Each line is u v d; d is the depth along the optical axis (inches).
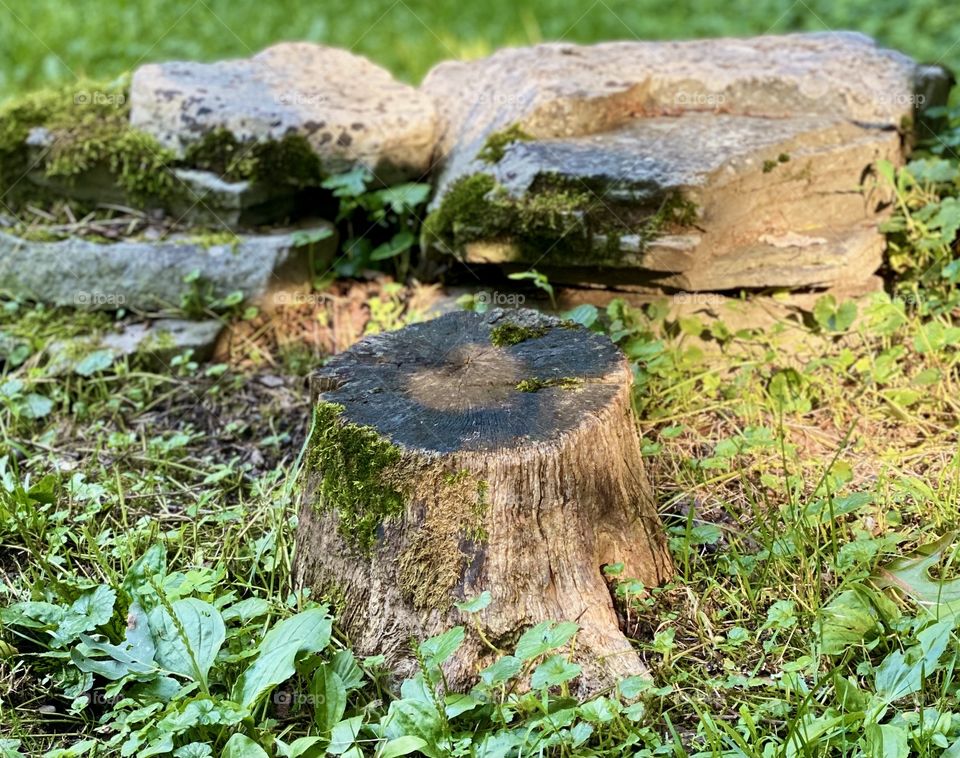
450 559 52.3
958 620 52.6
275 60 78.7
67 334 71.2
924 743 48.4
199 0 119.3
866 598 53.6
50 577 56.7
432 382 55.6
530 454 51.8
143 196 74.8
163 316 72.2
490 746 49.1
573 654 52.1
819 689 51.8
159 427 67.5
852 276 68.8
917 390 65.2
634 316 67.3
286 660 50.9
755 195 68.3
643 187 66.1
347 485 53.5
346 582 54.0
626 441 55.1
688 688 52.6
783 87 73.2
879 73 74.4
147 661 52.6
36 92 77.5
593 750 49.6
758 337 67.8
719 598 55.7
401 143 74.0
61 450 65.5
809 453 62.7
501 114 72.3
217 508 61.8
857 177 70.9
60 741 52.0
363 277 75.5
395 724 49.6
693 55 76.8
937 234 69.7
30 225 75.0
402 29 122.3
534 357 56.8
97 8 113.3
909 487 58.6
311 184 73.9
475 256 69.0
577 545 53.0
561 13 128.9
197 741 50.6
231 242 72.8
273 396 69.1
